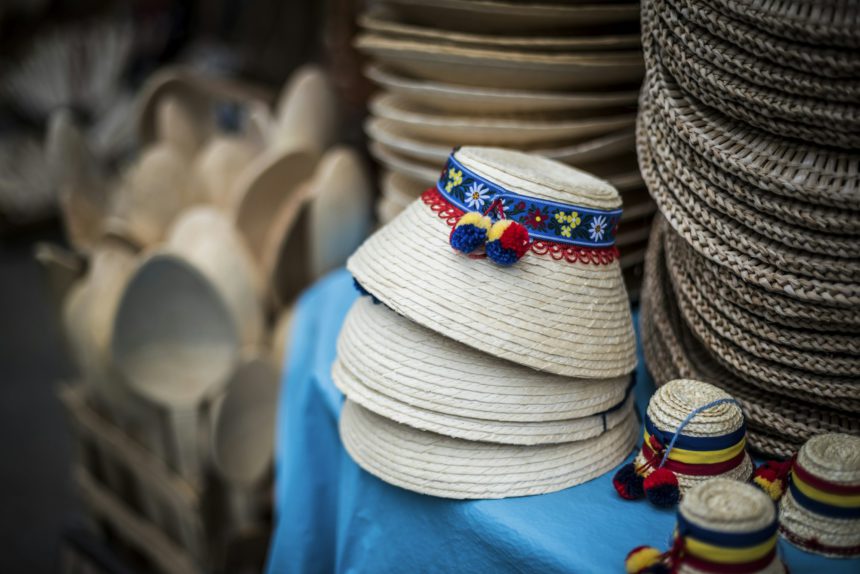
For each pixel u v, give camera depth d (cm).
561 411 85
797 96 76
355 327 93
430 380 85
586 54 110
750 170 78
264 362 158
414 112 125
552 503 84
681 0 81
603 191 88
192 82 198
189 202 185
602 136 114
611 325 88
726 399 81
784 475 81
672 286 102
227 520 171
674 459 80
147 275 149
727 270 85
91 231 192
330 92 190
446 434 84
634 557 73
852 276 77
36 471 250
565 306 84
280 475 133
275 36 330
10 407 283
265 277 173
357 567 103
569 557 77
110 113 378
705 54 80
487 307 82
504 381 84
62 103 384
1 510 232
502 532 82
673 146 85
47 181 396
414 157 128
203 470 163
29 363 309
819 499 75
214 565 167
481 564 85
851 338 81
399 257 87
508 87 115
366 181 172
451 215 86
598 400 88
